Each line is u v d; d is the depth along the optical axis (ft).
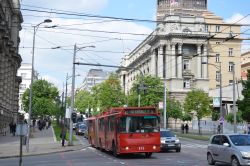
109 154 107.14
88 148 134.21
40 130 256.93
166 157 96.02
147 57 429.38
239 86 298.76
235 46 391.24
